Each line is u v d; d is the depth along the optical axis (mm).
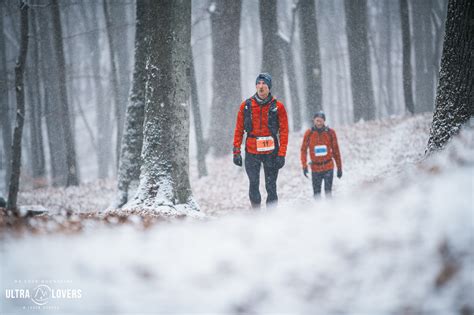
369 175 22562
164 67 15109
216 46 39312
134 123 18703
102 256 5258
